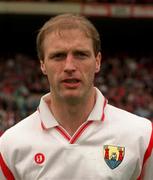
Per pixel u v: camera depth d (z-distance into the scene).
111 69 22.78
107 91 20.41
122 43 24.80
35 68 22.11
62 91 2.89
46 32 2.94
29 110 17.69
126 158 2.99
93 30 2.95
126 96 19.84
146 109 18.78
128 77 22.05
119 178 2.98
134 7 20.23
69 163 2.97
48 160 2.98
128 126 3.07
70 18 2.95
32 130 3.07
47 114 3.06
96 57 3.01
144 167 3.08
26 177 3.01
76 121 3.05
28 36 24.23
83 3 20.23
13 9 20.17
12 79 20.88
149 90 20.88
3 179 3.09
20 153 3.03
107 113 3.11
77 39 2.87
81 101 2.96
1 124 15.70
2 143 3.08
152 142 3.05
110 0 20.36
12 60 23.09
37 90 19.97
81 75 2.87
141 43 24.77
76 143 3.01
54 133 3.04
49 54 2.90
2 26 23.62
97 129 3.04
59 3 20.17
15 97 18.59
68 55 2.87
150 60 24.19
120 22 22.91
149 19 22.03
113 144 3.01
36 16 21.41
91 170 2.96
